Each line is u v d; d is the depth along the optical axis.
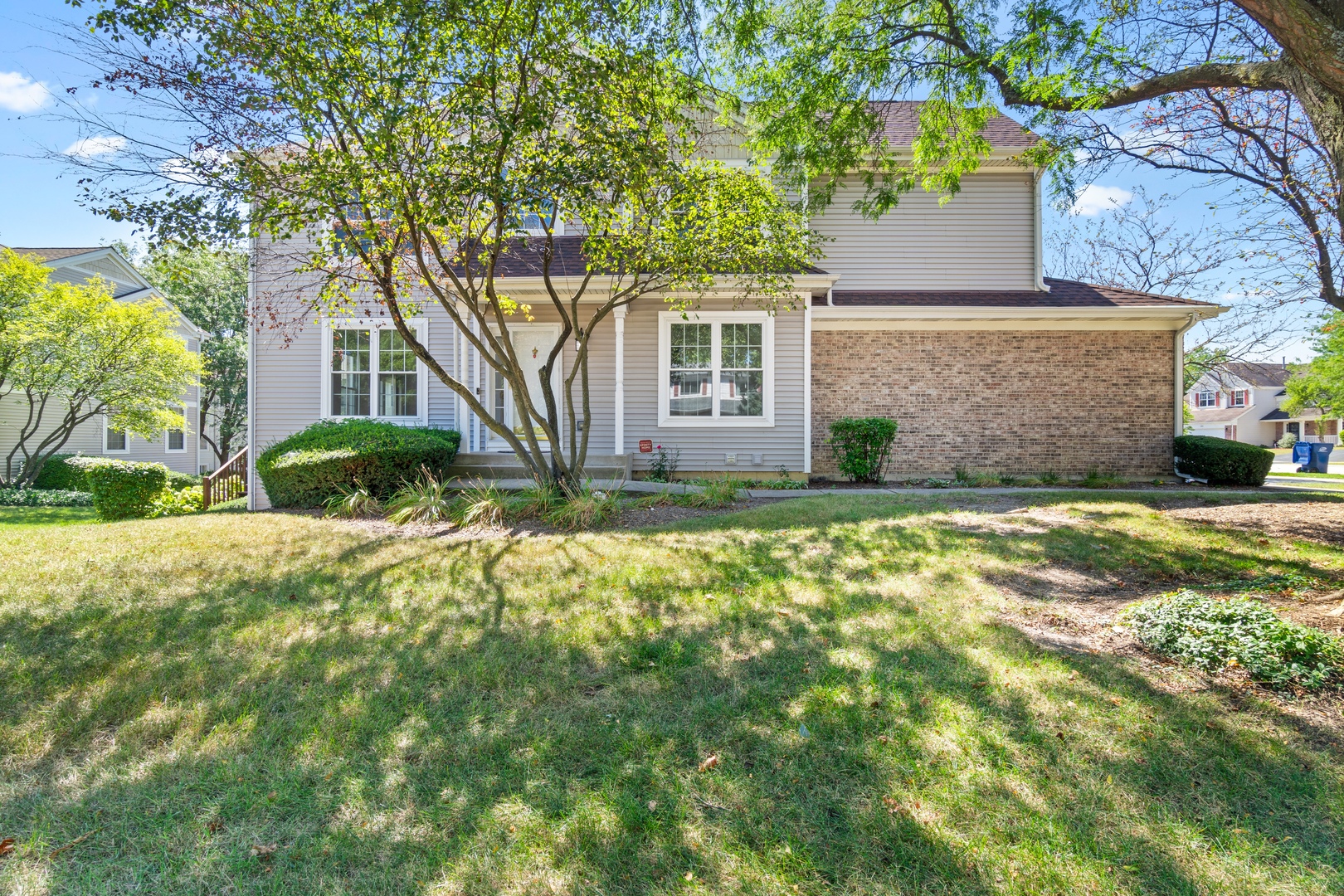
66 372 14.61
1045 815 2.02
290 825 2.05
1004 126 13.50
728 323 11.02
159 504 10.70
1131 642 3.42
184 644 3.55
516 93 6.04
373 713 2.76
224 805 2.15
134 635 3.69
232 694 2.95
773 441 11.02
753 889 1.74
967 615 3.87
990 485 11.13
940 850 1.87
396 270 7.84
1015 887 1.74
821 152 8.25
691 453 11.05
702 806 2.10
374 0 5.31
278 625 3.84
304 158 6.05
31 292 13.85
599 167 6.02
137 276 22.16
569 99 5.86
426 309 10.93
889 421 11.15
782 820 2.03
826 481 11.63
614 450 10.94
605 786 2.20
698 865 1.83
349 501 7.98
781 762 2.34
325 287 7.54
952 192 9.10
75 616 4.01
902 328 12.09
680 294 10.84
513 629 3.73
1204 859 1.83
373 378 10.88
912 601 4.16
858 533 6.19
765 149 8.60
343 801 2.16
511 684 3.02
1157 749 2.38
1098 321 11.92
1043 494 9.02
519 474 10.10
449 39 5.72
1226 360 18.53
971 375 12.09
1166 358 11.98
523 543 6.04
